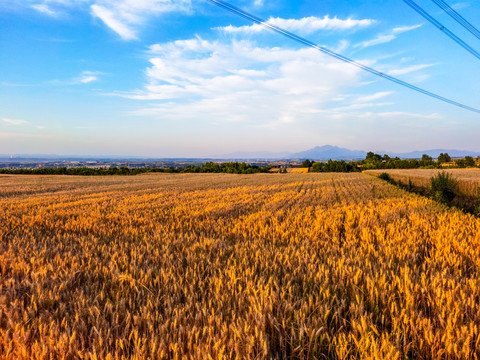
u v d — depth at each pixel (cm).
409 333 274
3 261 490
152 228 876
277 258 509
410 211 1184
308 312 304
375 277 382
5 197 2236
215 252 576
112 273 427
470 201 1756
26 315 291
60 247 627
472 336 253
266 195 2175
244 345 247
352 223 910
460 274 419
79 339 268
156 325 290
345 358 240
